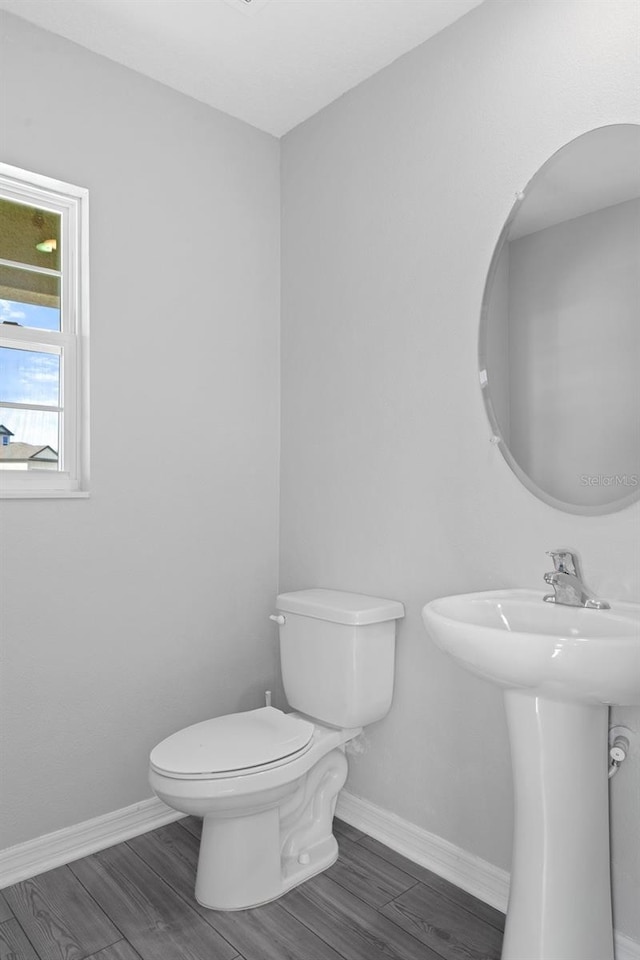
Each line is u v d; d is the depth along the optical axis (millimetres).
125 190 2234
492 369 1884
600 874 1519
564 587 1614
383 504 2215
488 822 1880
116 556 2191
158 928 1726
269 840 1854
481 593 1748
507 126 1866
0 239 2055
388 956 1624
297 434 2574
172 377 2342
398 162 2182
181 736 1891
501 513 1869
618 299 1621
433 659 2045
